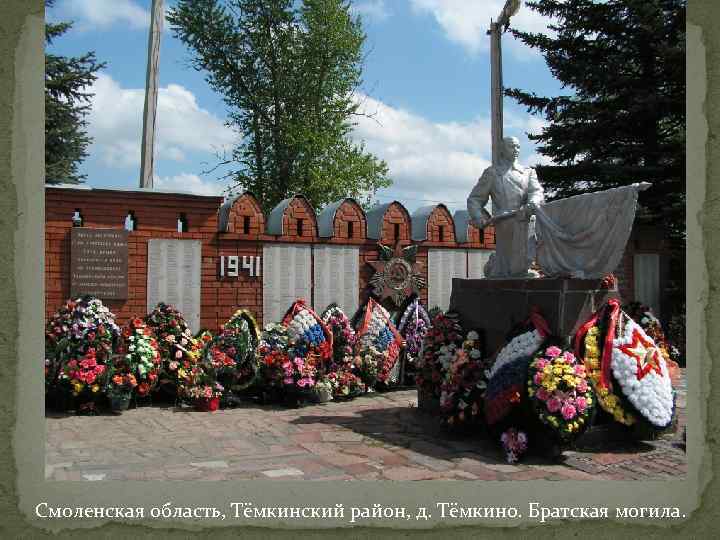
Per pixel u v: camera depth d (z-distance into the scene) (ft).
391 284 39.22
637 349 20.44
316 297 37.40
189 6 83.56
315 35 83.71
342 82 88.07
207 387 26.71
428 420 24.66
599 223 20.90
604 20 51.98
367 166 87.56
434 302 41.24
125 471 17.33
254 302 35.65
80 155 72.95
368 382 31.27
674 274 53.01
